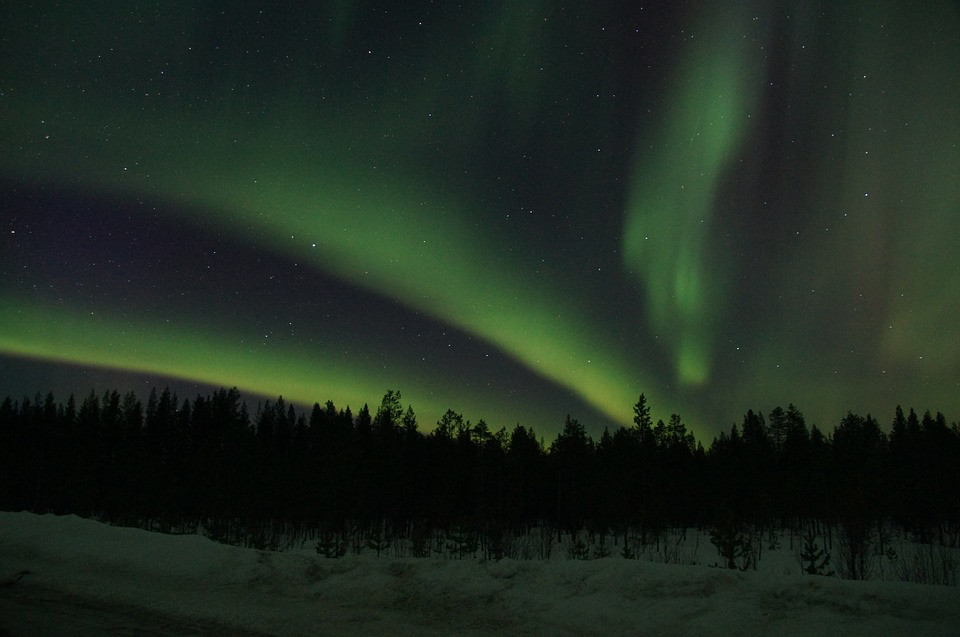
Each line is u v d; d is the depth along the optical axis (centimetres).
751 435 5744
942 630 532
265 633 646
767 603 631
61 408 5981
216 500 3775
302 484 3834
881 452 4188
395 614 721
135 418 6059
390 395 4806
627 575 734
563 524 4381
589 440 5241
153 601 773
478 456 4359
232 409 6450
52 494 4819
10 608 725
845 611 592
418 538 2544
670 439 5422
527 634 641
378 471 3862
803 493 3822
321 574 885
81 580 884
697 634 598
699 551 3012
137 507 4125
